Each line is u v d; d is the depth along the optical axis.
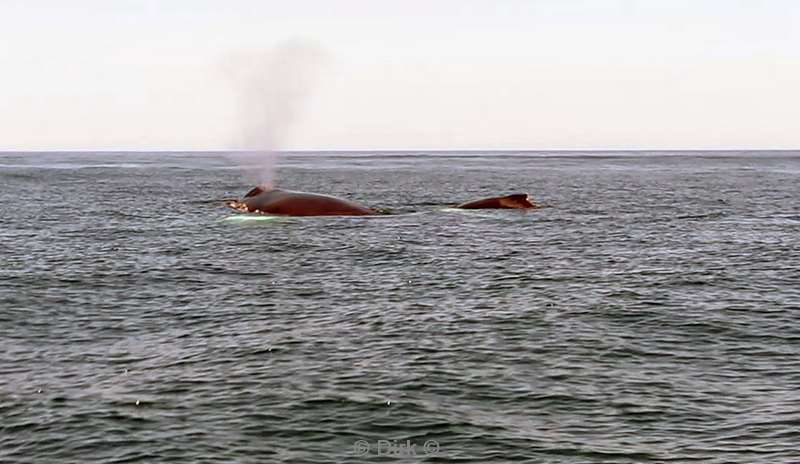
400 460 17.41
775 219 64.12
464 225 57.66
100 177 135.12
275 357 24.23
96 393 21.25
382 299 32.50
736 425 19.25
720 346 25.59
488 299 32.31
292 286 35.47
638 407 20.34
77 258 42.72
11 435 18.67
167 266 40.53
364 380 22.06
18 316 29.62
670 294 33.25
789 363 23.89
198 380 22.19
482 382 21.98
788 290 34.22
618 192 97.62
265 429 18.88
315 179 131.62
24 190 97.19
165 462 17.25
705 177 143.25
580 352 24.80
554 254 44.38
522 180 129.75
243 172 160.75
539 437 18.56
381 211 63.56
